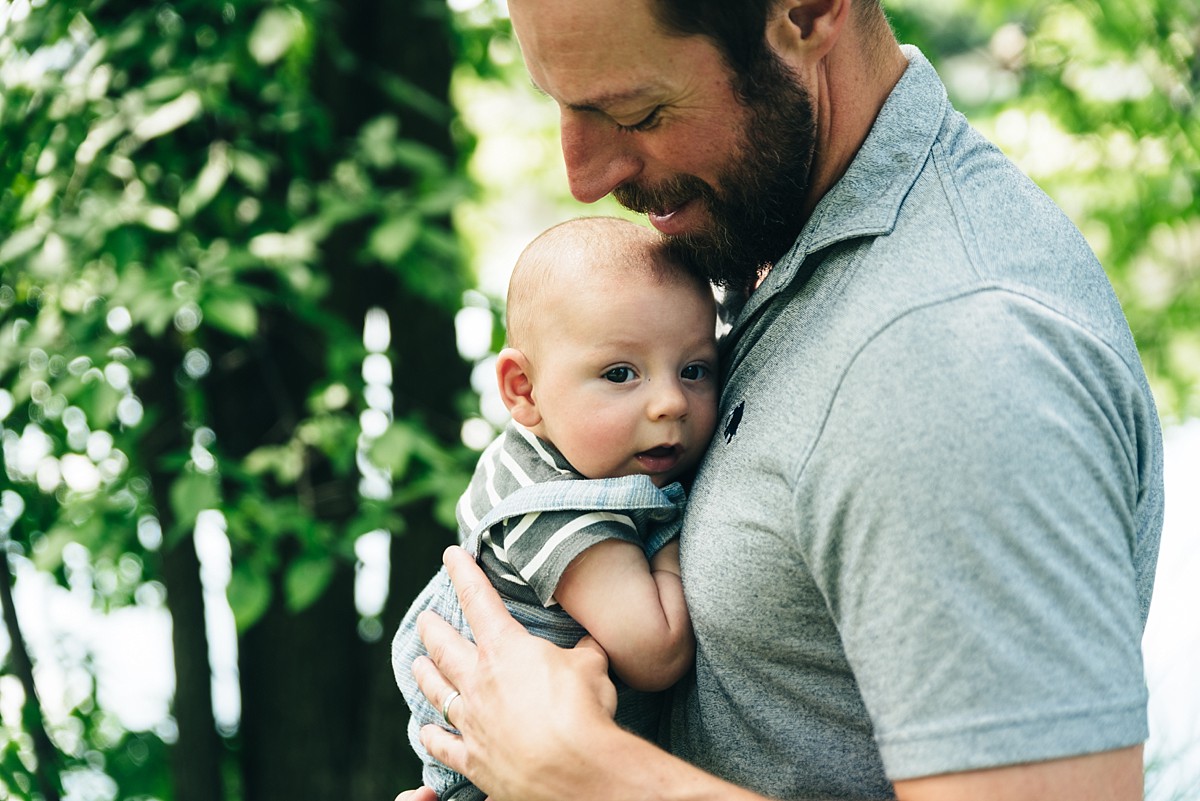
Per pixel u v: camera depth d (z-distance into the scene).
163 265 2.27
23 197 2.53
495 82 3.60
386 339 2.99
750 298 1.25
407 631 1.47
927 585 0.92
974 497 0.92
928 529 0.93
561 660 1.18
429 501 2.84
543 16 1.06
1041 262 1.04
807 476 1.01
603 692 1.16
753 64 1.07
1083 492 0.95
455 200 2.50
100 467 2.56
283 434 2.81
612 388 1.28
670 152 1.14
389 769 2.90
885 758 0.95
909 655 0.93
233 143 2.55
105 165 2.46
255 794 3.00
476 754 1.19
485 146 4.10
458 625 1.36
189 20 2.56
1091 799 0.91
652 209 1.24
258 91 2.60
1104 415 0.99
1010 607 0.91
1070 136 3.90
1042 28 3.96
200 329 2.64
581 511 1.25
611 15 1.04
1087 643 0.92
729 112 1.10
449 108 3.01
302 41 2.90
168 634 3.20
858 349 1.01
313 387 2.83
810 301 1.12
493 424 2.66
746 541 1.09
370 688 2.97
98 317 2.35
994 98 4.11
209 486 2.22
